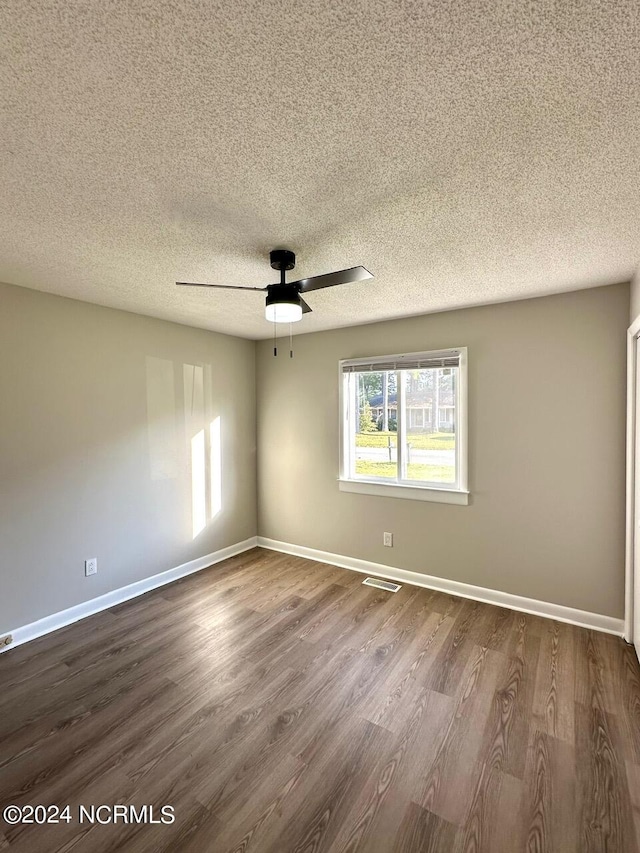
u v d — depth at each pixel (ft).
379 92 3.58
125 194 5.23
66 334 9.56
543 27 2.96
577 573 9.36
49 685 7.31
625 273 8.07
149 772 5.49
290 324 12.38
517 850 4.47
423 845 4.53
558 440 9.51
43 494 9.18
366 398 12.62
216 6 2.82
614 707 6.63
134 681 7.41
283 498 14.44
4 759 5.70
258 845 4.55
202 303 10.07
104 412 10.35
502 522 10.23
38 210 5.61
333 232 6.30
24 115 3.80
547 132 4.09
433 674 7.54
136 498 11.13
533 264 7.63
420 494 11.41
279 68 3.34
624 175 4.84
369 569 12.50
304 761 5.66
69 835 4.66
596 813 4.87
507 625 9.28
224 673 7.63
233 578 12.14
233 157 4.50
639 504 8.14
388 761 5.65
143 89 3.52
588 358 9.13
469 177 4.89
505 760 5.64
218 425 13.61
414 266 7.69
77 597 9.80
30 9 2.82
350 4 2.80
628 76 3.37
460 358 10.61
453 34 3.03
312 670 7.70
